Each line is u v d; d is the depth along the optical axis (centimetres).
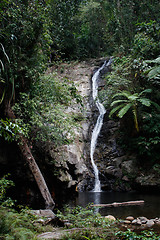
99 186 856
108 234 290
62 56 1475
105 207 497
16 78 573
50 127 610
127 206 504
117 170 863
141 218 371
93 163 935
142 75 925
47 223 339
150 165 820
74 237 271
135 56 1002
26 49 591
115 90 1012
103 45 1608
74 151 764
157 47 970
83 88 1217
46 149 673
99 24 1598
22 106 591
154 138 823
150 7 1371
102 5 1669
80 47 1537
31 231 266
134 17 1425
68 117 653
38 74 599
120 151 930
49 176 670
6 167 641
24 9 586
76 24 1487
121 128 991
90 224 312
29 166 552
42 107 596
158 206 493
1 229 243
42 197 557
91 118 1095
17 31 562
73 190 716
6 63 535
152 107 910
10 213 284
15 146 645
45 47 626
